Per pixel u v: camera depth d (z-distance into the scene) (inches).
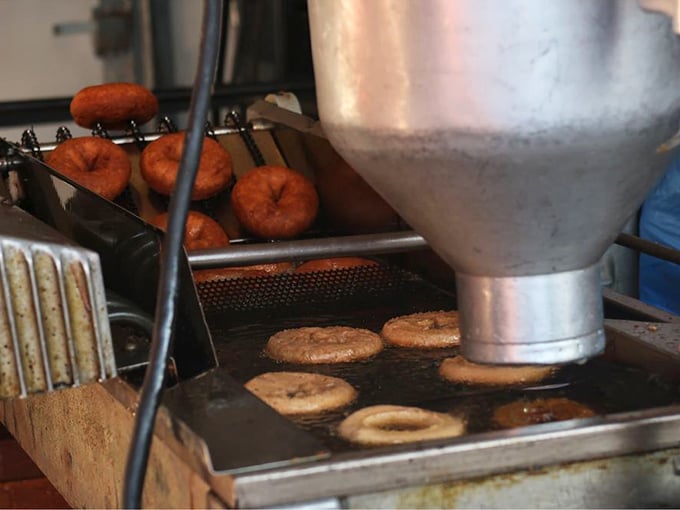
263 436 42.9
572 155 36.5
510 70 35.3
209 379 51.2
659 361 53.3
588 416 50.6
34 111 128.6
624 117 36.4
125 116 92.9
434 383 57.8
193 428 44.3
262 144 94.7
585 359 39.6
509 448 41.2
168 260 41.0
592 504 43.0
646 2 35.8
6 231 47.3
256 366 63.3
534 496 42.2
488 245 38.9
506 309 39.2
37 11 167.0
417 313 70.7
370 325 71.2
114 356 48.6
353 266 81.2
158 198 87.9
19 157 74.2
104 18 169.0
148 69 171.6
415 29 36.1
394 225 77.9
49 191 67.2
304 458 40.2
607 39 35.6
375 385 58.1
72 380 47.1
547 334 39.0
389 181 40.1
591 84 35.7
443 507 41.2
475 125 36.0
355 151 39.8
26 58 168.6
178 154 85.8
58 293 46.4
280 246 68.4
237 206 85.0
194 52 171.9
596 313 40.2
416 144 37.2
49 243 46.1
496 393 55.1
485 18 35.1
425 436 47.8
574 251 39.2
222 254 67.1
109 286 58.4
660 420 43.1
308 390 55.3
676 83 37.6
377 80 37.4
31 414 71.4
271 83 133.5
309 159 89.7
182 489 44.0
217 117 150.5
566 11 35.0
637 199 40.2
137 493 41.0
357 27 37.6
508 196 37.5
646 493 43.7
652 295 91.3
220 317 72.9
